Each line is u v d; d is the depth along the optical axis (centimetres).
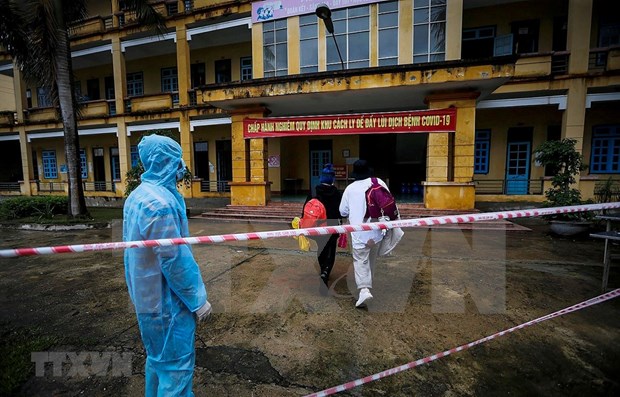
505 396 188
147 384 158
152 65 1464
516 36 1024
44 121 1498
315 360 226
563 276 390
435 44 875
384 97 842
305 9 966
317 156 1283
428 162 777
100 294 358
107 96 1566
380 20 910
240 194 936
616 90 864
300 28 980
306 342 249
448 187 763
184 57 1205
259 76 1038
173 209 150
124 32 1277
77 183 892
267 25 1023
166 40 1254
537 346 239
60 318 299
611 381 200
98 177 1598
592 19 966
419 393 192
